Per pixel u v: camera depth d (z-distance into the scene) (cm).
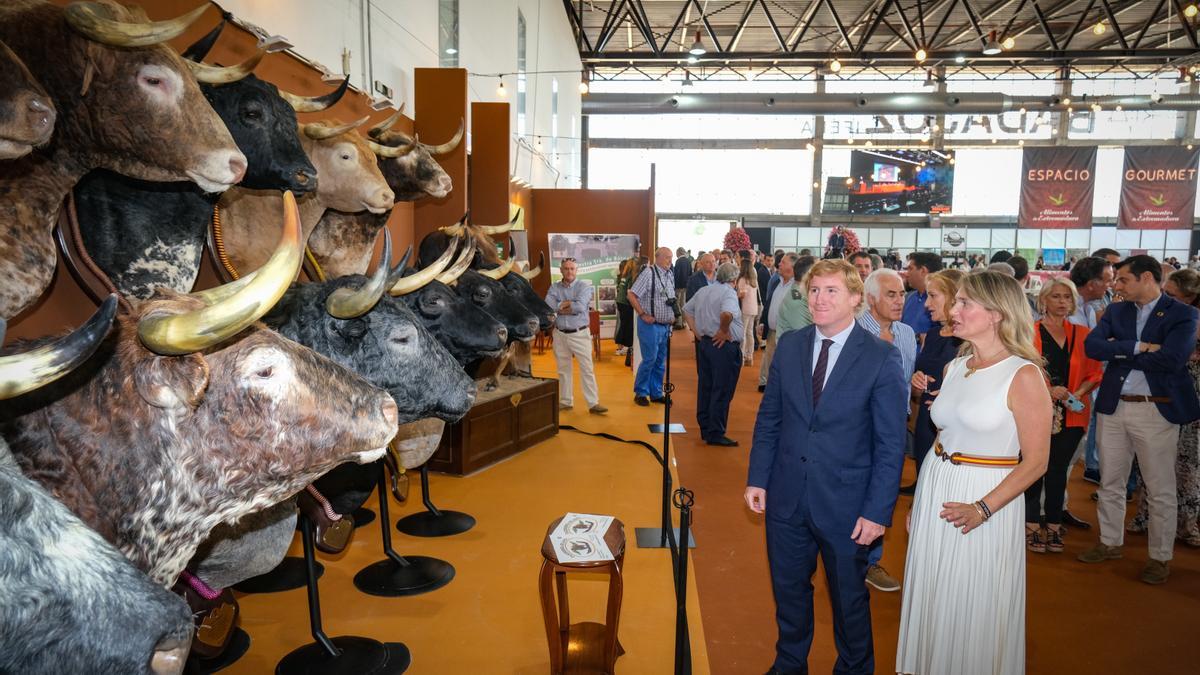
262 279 142
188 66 266
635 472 573
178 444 161
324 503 274
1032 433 239
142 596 121
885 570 419
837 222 2809
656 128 2839
